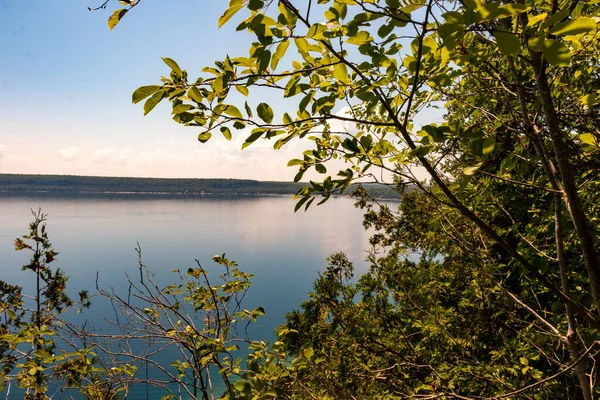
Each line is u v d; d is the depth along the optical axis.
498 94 2.96
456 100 3.21
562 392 3.95
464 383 4.92
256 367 2.98
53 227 153.12
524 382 4.14
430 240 6.46
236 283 4.21
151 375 21.75
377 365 6.04
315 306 8.11
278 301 59.19
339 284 7.77
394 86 2.02
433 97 3.08
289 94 1.76
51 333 4.22
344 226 183.75
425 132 1.71
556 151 1.75
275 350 3.59
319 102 1.76
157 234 141.00
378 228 9.78
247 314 4.11
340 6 1.50
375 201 3.29
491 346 5.38
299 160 2.07
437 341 5.88
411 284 7.27
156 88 1.57
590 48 2.07
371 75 1.81
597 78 3.16
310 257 98.81
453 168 1.96
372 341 6.32
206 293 4.14
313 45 1.78
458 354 5.91
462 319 5.83
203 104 1.65
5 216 186.75
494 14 1.14
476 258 2.89
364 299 7.16
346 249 107.69
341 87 1.88
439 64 1.86
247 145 1.82
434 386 4.22
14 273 75.19
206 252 103.12
